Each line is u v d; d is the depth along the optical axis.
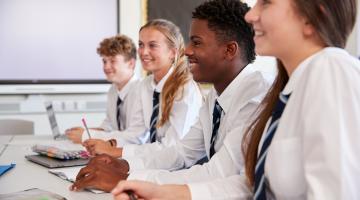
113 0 4.28
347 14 0.86
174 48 2.24
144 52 2.27
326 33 0.86
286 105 0.88
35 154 1.90
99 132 2.42
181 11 4.36
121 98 2.85
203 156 1.66
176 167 1.63
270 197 0.95
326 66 0.80
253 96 1.36
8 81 4.10
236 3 1.43
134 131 2.43
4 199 1.12
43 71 4.18
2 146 2.24
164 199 1.02
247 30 1.42
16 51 4.11
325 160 0.75
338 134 0.75
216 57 1.43
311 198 0.76
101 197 1.20
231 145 1.27
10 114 4.12
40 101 4.18
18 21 4.11
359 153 0.75
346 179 0.74
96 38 4.27
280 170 0.86
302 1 0.84
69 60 4.23
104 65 2.87
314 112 0.78
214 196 1.05
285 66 0.95
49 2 4.16
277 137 0.87
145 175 1.29
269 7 0.87
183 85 2.04
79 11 4.22
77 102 4.27
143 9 4.32
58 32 4.19
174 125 1.98
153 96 2.32
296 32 0.87
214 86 1.54
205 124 1.61
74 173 1.47
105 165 1.37
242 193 1.08
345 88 0.77
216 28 1.41
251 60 1.48
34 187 1.33
